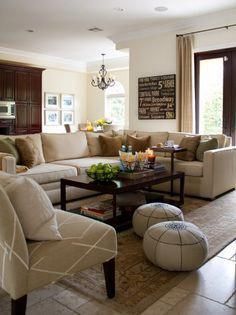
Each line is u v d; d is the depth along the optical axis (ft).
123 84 30.96
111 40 24.03
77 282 7.20
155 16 18.98
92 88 33.78
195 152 16.26
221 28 18.45
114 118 32.14
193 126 19.98
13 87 25.70
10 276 5.12
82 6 17.42
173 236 7.63
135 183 10.71
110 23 20.43
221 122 19.53
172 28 20.35
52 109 31.42
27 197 5.45
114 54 29.66
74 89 33.24
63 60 31.42
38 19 19.71
